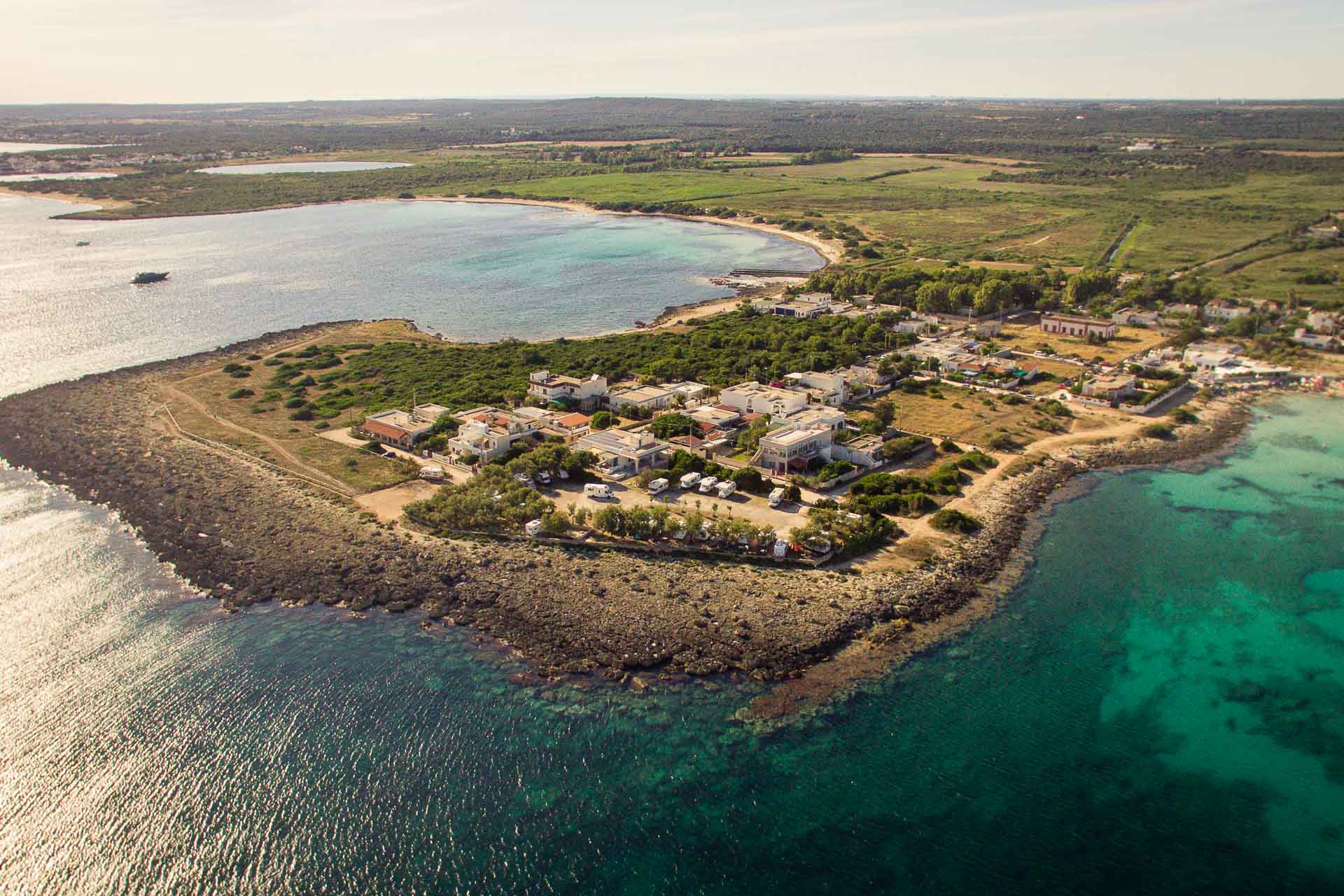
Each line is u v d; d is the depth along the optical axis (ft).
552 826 284.82
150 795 296.30
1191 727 334.24
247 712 333.62
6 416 643.04
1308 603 416.46
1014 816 291.99
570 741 319.88
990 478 548.72
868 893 262.67
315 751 314.55
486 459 557.33
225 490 516.73
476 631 383.45
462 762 309.83
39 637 378.94
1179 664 371.35
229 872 268.82
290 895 261.44
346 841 279.08
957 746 321.73
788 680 353.51
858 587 418.10
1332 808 296.71
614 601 401.08
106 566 436.35
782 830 285.02
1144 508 512.63
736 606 398.42
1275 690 355.36
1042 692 351.87
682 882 265.75
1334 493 530.27
